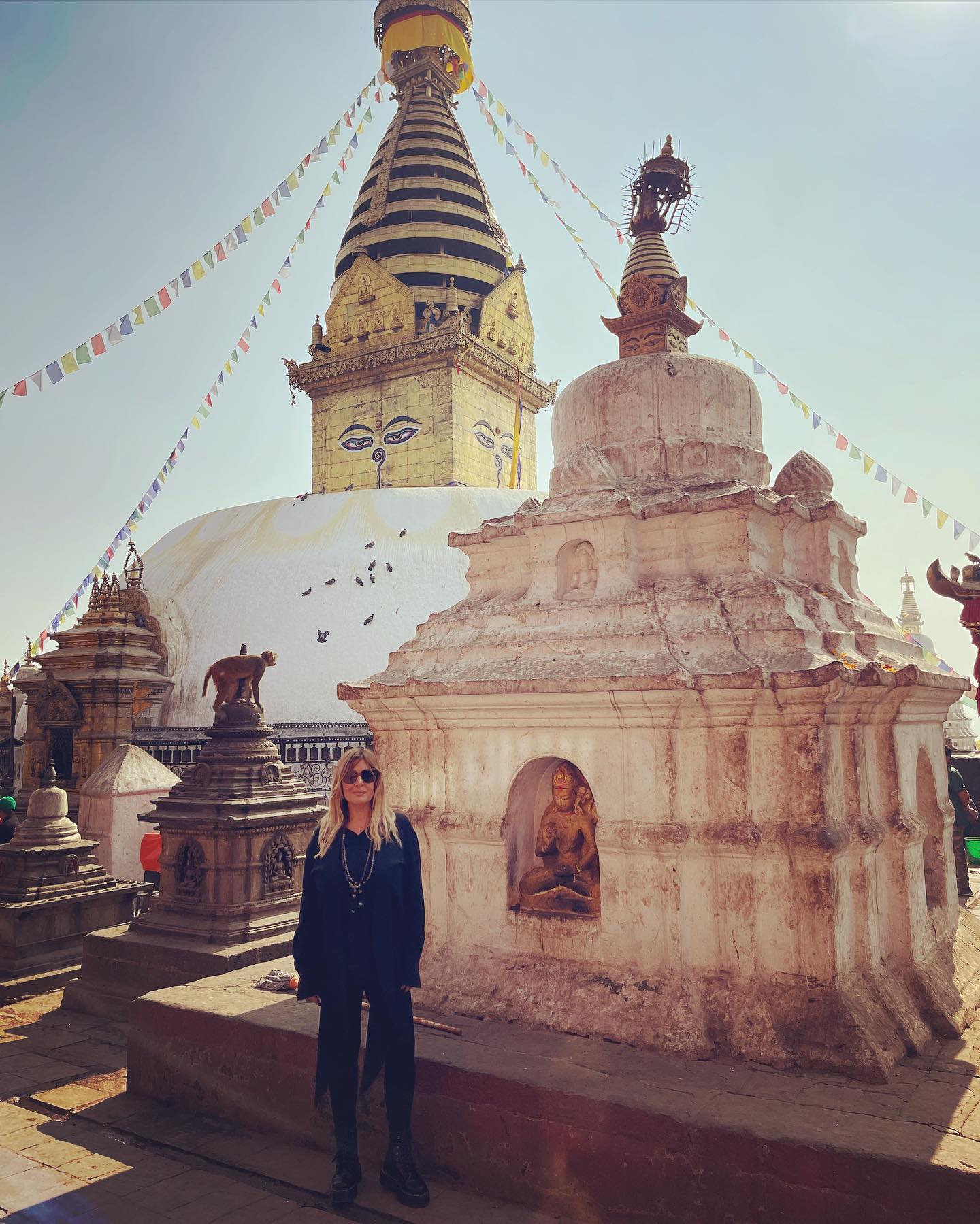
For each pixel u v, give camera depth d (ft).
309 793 33.73
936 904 22.11
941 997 18.92
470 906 20.79
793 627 18.37
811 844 16.87
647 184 27.66
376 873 16.08
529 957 19.75
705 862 18.15
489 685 19.84
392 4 144.77
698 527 21.30
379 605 85.05
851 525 23.49
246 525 100.68
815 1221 13.19
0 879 32.91
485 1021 18.97
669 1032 17.11
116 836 43.01
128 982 28.94
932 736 23.25
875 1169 12.89
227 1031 19.80
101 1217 15.26
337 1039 15.85
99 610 75.87
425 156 150.20
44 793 34.12
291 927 30.30
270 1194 16.25
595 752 19.33
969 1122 14.06
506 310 145.38
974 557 20.36
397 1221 15.12
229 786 31.55
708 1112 14.48
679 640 19.19
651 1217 14.39
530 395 150.20
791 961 17.19
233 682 34.12
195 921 29.66
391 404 137.39
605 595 21.15
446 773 21.42
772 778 17.71
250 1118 19.17
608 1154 14.85
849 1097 15.03
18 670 93.40
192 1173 17.11
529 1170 15.57
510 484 145.79
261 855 30.63
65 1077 22.85
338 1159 15.69
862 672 17.67
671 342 26.30
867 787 19.16
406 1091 15.81
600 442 24.67
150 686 75.97
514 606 22.29
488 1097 16.10
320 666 81.97
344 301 143.95
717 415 24.35
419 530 91.76
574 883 19.93
